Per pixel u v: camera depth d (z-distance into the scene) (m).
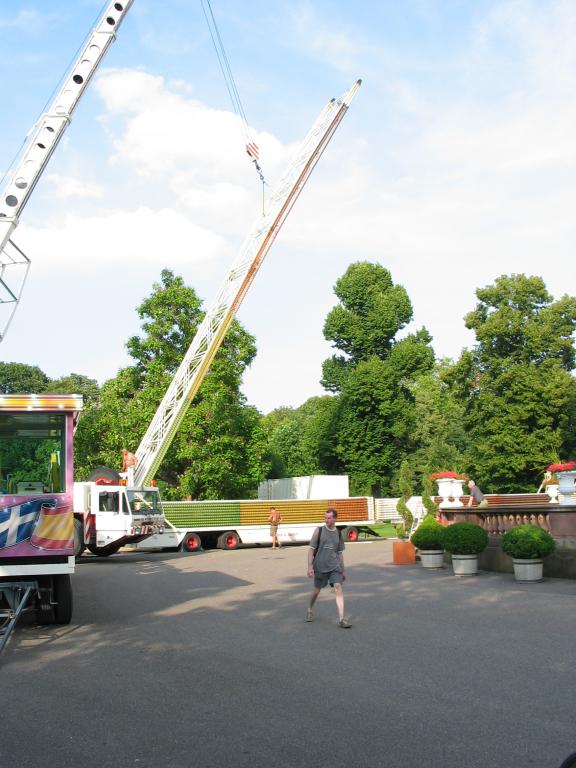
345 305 63.22
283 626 12.23
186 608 14.80
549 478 33.03
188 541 38.25
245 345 44.06
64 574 12.78
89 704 7.78
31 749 6.38
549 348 46.91
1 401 12.23
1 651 10.48
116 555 35.44
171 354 42.72
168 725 6.95
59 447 12.40
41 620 12.99
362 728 6.70
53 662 9.98
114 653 10.45
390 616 12.91
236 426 43.84
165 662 9.72
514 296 48.47
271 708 7.41
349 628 11.86
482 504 24.55
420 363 59.94
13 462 12.21
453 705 7.36
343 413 58.88
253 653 10.12
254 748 6.24
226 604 15.20
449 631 11.29
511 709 7.17
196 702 7.71
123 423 40.91
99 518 31.59
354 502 42.62
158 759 6.05
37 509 12.14
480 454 48.22
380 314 61.19
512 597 14.55
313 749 6.18
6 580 12.09
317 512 41.75
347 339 62.50
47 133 20.50
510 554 16.94
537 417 46.12
